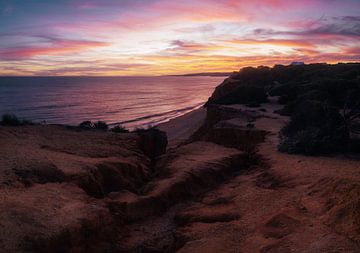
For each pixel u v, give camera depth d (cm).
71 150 1928
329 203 1099
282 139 2206
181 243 1134
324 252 838
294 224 1038
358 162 1722
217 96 6106
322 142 1962
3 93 14262
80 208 1158
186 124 5178
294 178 1509
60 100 11169
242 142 2625
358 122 2609
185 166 1845
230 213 1299
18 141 1983
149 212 1434
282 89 5178
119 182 1639
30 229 980
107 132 2567
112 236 1167
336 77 5162
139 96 13638
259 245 980
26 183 1316
